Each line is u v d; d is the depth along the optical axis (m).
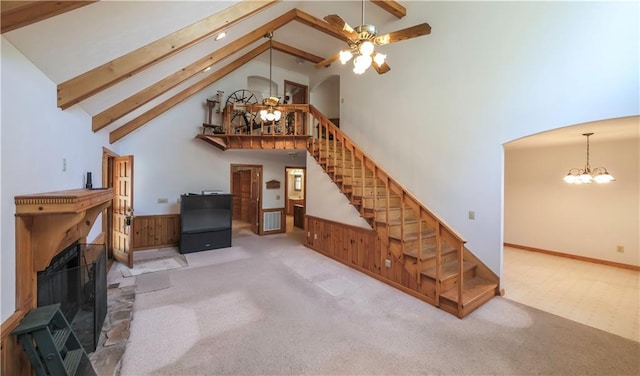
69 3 1.49
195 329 2.84
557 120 3.16
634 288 4.01
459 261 3.13
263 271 4.67
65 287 2.39
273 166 7.94
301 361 2.36
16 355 1.72
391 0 4.66
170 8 2.36
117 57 2.54
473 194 4.00
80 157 3.12
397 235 4.07
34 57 1.88
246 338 2.69
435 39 4.46
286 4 4.80
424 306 3.40
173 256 5.57
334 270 4.72
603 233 5.22
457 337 2.73
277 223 8.05
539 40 3.28
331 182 5.43
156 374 2.19
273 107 5.57
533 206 6.13
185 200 5.84
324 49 6.89
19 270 1.79
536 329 2.89
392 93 5.27
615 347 2.58
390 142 5.33
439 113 4.43
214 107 6.86
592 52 2.88
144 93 3.91
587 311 3.29
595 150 5.28
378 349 2.53
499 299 3.62
